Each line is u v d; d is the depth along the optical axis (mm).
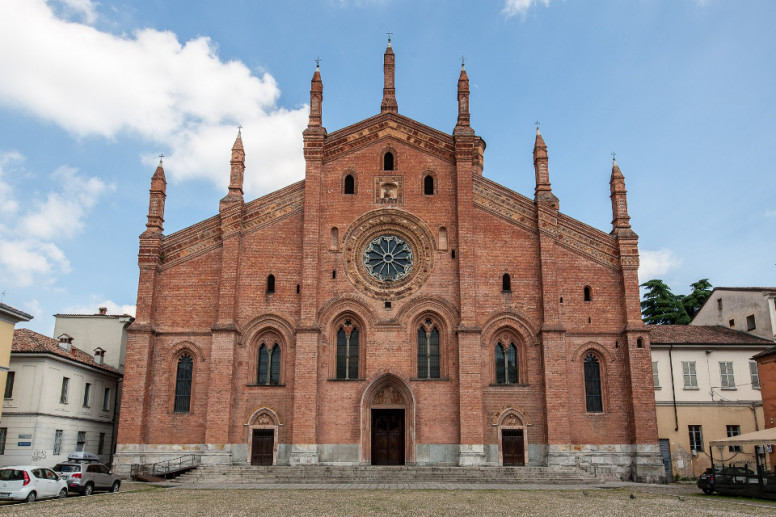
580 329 44156
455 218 46281
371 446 43156
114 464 41406
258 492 33094
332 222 46375
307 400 42219
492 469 39906
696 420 48375
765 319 51688
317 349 43250
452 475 39500
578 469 40406
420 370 44062
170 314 44688
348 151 47812
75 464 33688
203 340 44125
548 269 44750
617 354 43875
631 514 24875
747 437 35438
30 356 44906
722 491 34375
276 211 46438
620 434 42531
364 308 44625
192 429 42656
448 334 44094
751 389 49062
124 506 26875
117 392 56281
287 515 23875
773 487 31828
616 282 45125
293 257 45656
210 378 42781
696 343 49625
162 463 42000
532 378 43469
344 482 38875
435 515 24094
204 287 45094
